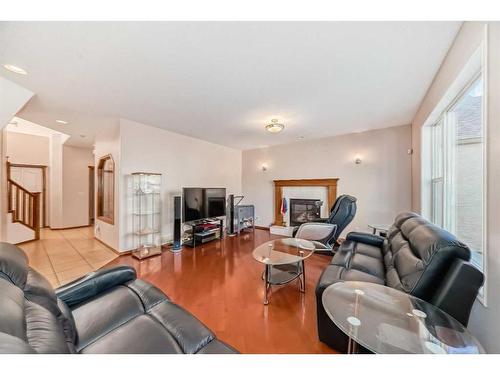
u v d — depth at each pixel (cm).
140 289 156
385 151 417
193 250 393
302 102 285
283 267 287
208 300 222
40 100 272
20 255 120
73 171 611
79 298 140
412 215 230
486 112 122
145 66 197
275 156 577
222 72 209
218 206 489
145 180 385
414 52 180
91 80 222
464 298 113
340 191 473
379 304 126
